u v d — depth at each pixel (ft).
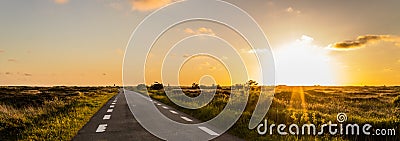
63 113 56.39
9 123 42.75
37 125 41.27
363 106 81.76
